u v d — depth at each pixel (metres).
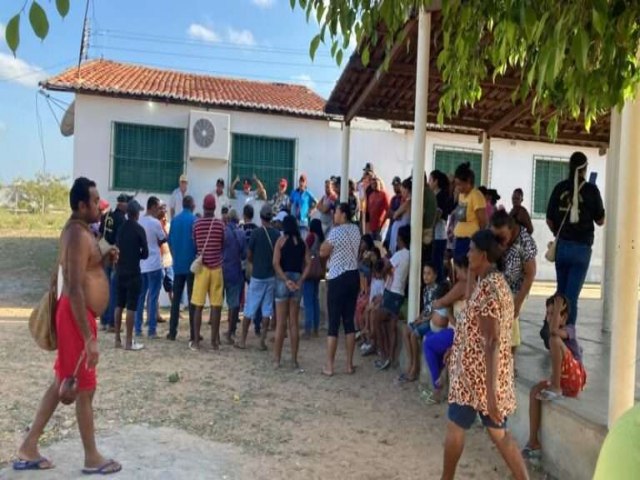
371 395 6.50
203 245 8.38
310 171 14.75
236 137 14.30
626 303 3.83
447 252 8.09
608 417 3.96
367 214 10.54
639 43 2.62
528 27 2.30
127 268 8.20
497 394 3.66
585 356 6.70
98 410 5.61
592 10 2.15
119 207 9.18
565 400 4.61
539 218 16.67
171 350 8.36
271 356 8.23
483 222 6.71
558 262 6.28
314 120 14.73
